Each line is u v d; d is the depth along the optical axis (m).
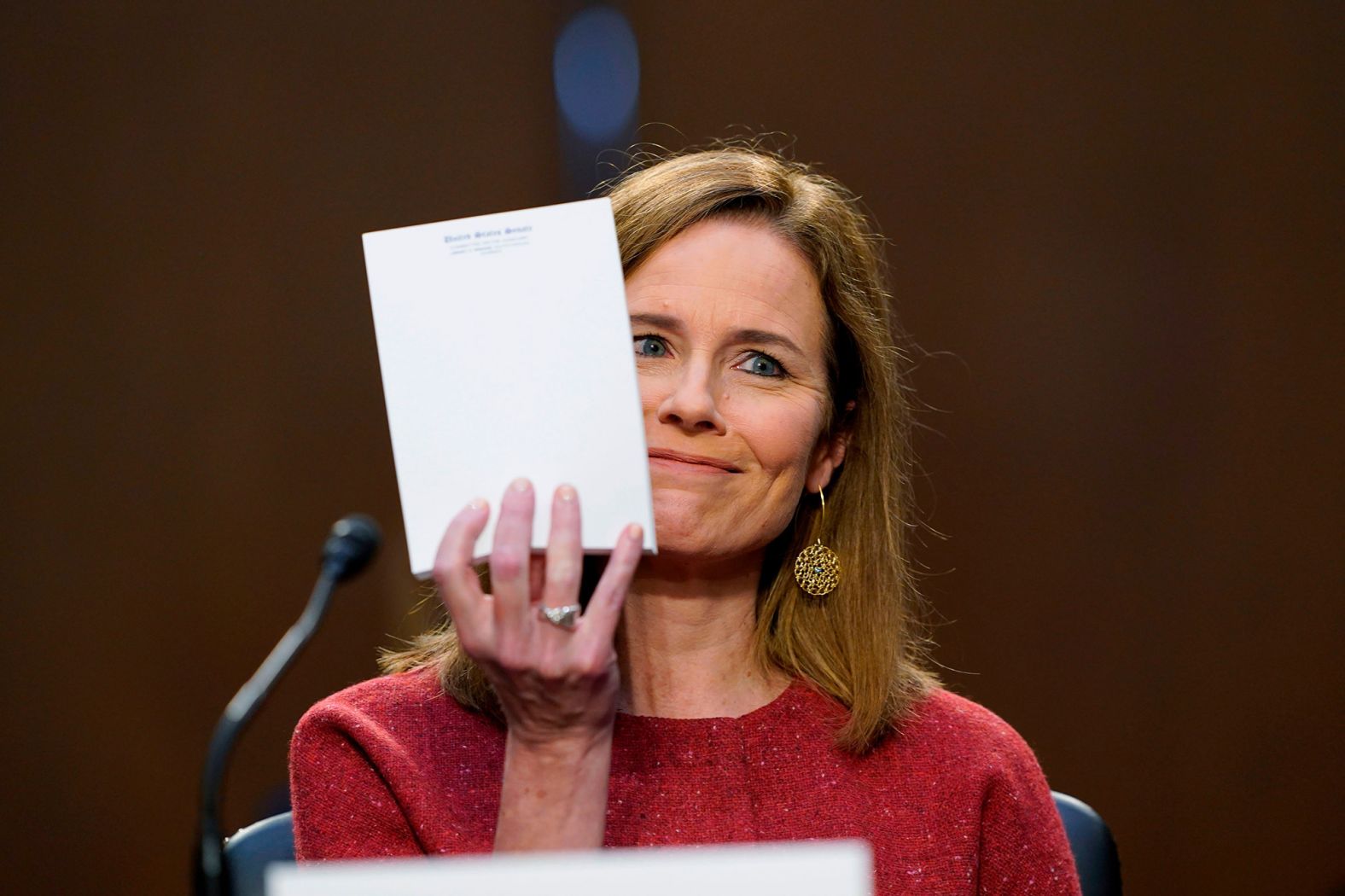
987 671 9.61
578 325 2.98
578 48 9.56
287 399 9.46
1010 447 9.61
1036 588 9.61
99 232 9.34
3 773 9.32
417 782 3.78
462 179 9.55
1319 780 9.46
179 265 9.38
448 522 3.04
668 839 3.78
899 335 5.04
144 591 9.41
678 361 3.80
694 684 4.08
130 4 9.29
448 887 1.98
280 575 9.43
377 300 3.03
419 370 3.03
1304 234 9.39
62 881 9.34
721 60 9.59
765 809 3.95
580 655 2.98
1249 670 9.49
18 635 9.36
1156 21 9.43
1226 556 9.50
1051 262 9.55
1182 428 9.52
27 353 9.34
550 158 9.62
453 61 9.55
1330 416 9.41
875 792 4.05
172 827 9.34
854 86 9.58
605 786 3.16
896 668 4.26
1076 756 9.60
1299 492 9.44
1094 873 4.65
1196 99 9.43
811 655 4.25
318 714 3.88
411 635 9.36
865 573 4.31
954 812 4.05
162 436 9.41
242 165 9.41
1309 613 9.46
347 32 9.48
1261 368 9.44
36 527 9.36
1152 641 9.55
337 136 9.48
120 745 9.37
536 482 3.02
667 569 3.97
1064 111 9.51
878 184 9.60
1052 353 9.57
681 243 3.86
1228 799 9.52
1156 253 9.49
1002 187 9.57
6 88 9.22
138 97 9.33
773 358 3.84
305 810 3.81
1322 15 9.32
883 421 4.34
